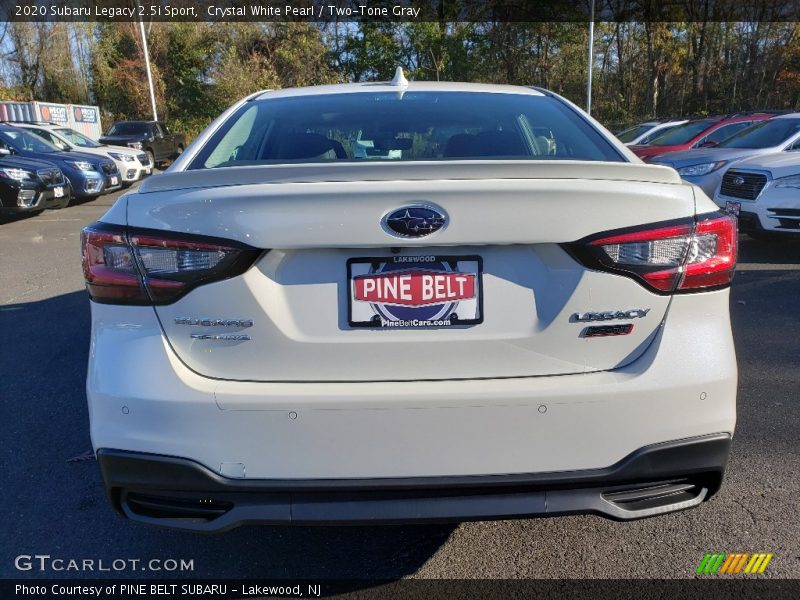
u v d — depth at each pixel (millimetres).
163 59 37469
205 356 1920
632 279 1911
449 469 1893
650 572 2381
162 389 1889
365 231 1838
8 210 11219
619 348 1939
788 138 8867
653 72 37344
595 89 38219
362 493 1893
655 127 15555
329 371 1915
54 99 36594
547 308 1918
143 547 2590
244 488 1885
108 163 14680
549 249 1900
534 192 1851
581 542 2570
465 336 1917
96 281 1953
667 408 1914
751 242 8531
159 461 1901
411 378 1915
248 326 1896
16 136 13992
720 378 1952
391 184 1854
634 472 1915
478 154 2539
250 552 2557
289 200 1839
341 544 2594
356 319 1910
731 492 2848
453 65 35562
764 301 5781
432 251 1896
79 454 3303
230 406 1863
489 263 1909
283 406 1860
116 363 1932
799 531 2578
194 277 1881
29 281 7047
